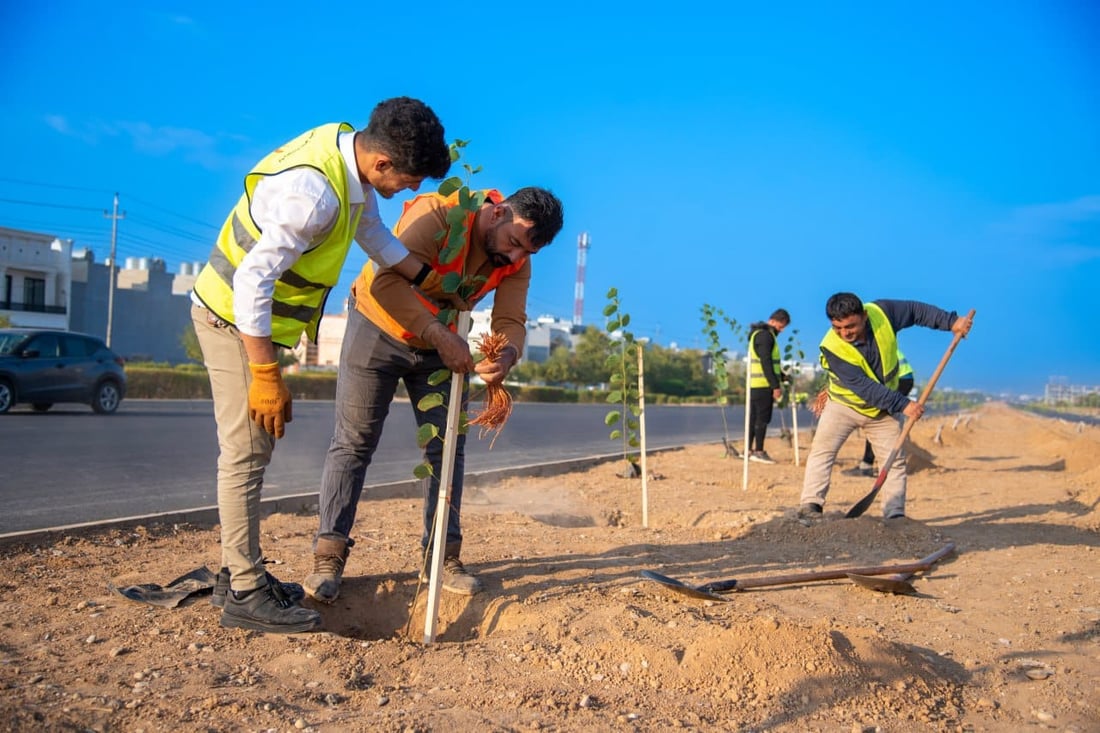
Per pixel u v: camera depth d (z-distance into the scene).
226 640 2.92
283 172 2.77
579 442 14.88
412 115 2.79
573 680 2.70
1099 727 2.52
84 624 3.03
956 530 5.85
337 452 3.58
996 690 2.80
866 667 2.77
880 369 5.89
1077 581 4.33
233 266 2.92
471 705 2.46
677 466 10.50
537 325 88.38
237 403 2.99
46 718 2.14
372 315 3.48
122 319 58.31
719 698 2.60
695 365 73.56
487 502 7.03
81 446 9.76
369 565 4.12
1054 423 35.28
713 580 4.14
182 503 6.36
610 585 3.88
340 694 2.51
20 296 46.34
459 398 3.19
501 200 3.49
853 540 5.25
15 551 4.23
